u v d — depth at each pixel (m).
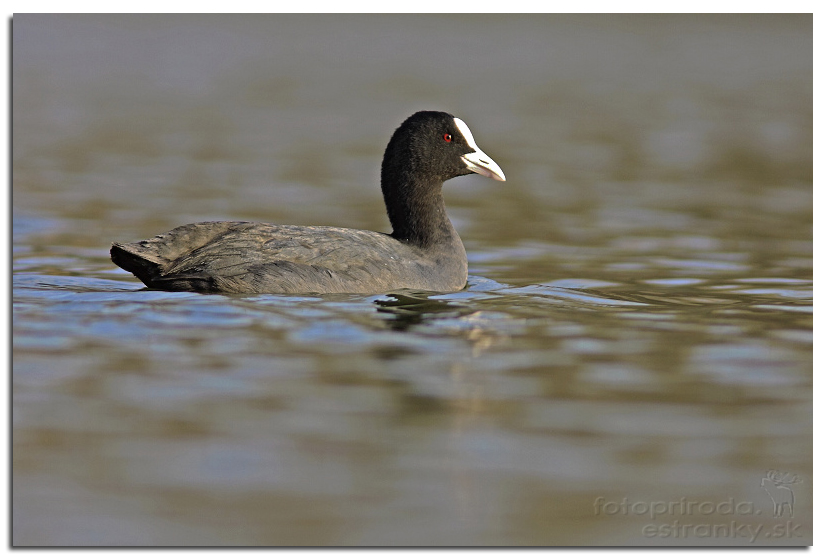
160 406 10.48
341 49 61.16
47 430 9.83
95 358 11.94
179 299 14.40
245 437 9.77
